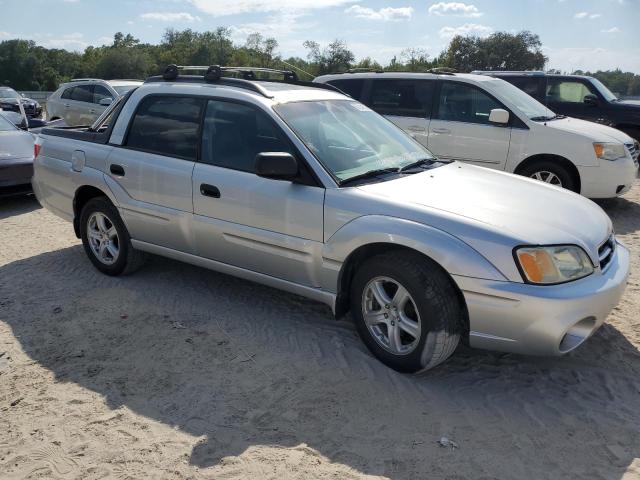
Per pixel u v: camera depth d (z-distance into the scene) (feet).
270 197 12.69
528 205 11.75
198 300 15.25
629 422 10.09
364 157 13.35
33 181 18.51
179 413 10.44
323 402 10.69
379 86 27.68
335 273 12.01
